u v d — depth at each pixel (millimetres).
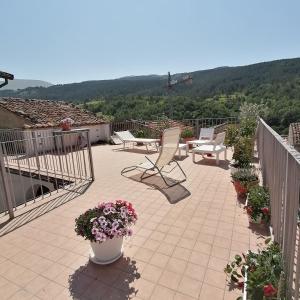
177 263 2387
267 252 2027
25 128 8953
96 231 2211
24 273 2328
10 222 3422
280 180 2236
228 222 3176
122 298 1980
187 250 2594
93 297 2004
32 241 2902
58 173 5938
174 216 3408
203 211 3533
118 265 2389
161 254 2541
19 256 2605
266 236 2803
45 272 2334
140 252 2586
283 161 2070
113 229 2254
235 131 7684
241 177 4238
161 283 2129
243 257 2326
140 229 3076
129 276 2230
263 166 4742
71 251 2668
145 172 5641
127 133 10000
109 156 8133
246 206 3221
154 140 8758
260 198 3076
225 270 2115
